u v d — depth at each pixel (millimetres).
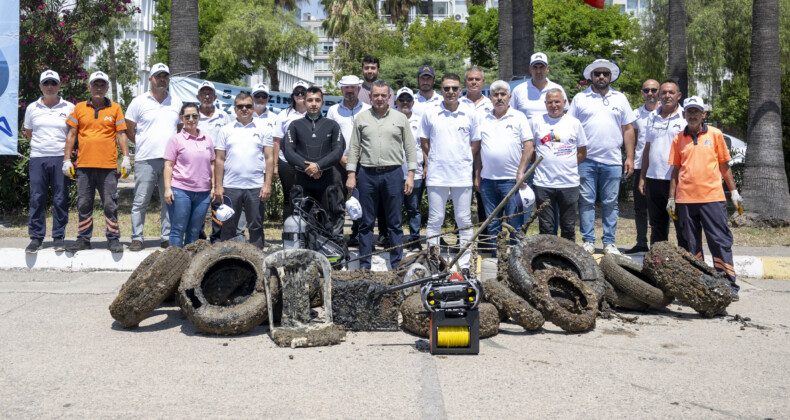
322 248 7172
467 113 8328
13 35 9672
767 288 8289
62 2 15469
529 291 6238
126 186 20641
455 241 10242
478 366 5035
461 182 8078
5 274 8492
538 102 9062
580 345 5699
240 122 8508
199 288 5973
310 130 7930
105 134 8625
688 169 7578
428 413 4020
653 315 6926
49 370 4832
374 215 7965
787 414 4066
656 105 9203
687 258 6930
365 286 6172
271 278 5988
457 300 5371
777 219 13570
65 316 6500
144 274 5930
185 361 5105
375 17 52625
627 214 15547
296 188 7414
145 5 65812
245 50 40844
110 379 4641
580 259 6824
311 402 4203
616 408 4137
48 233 11266
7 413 3963
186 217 8227
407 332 6176
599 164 8961
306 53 43562
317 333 5664
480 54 47594
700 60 28406
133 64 53625
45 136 8734
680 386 4582
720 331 6211
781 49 24547
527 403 4215
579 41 43062
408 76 39531
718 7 27734
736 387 4566
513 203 8398
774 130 13828
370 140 7812
